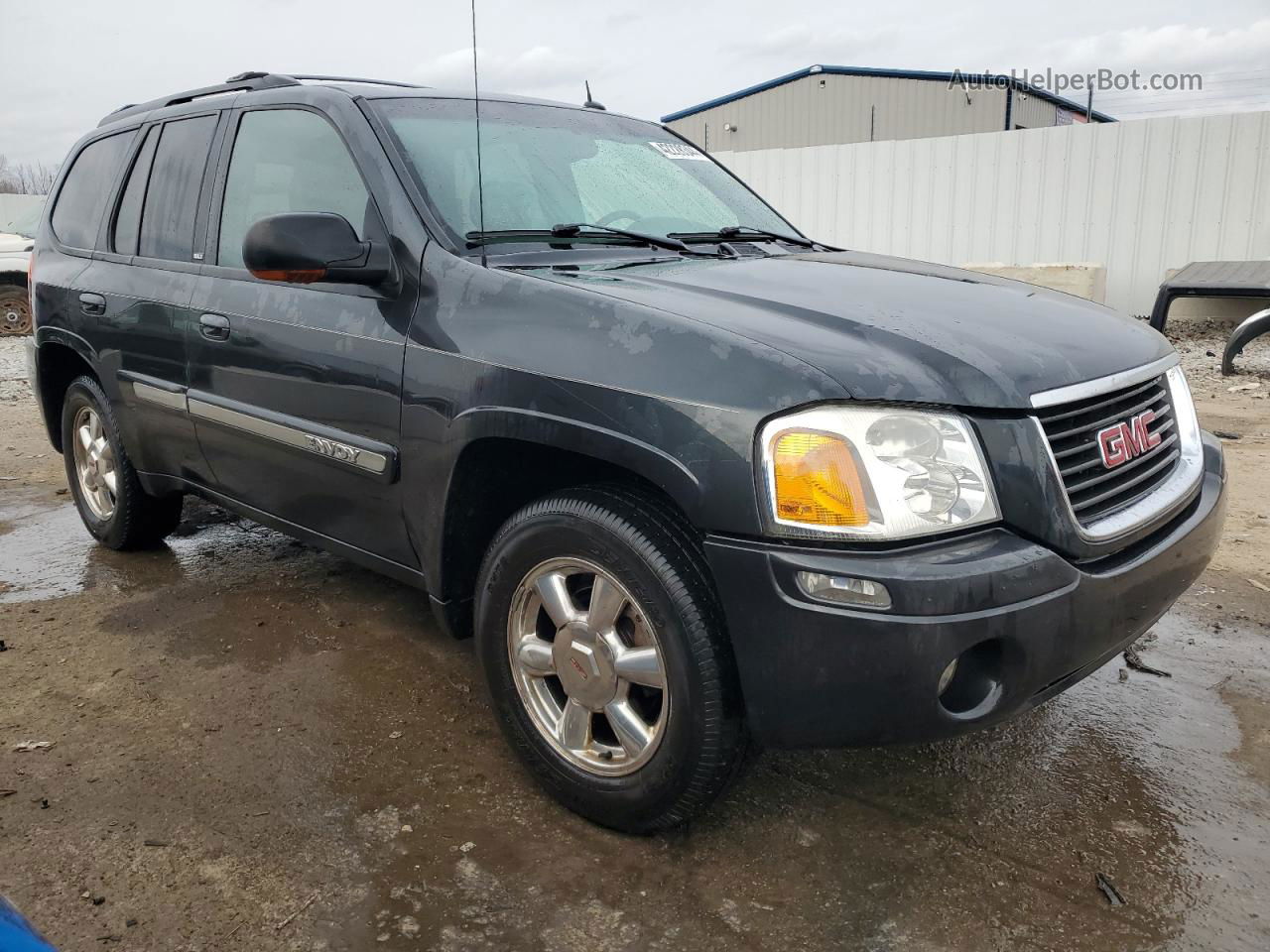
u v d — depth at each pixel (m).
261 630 3.55
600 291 2.37
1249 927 2.09
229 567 4.21
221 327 3.23
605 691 2.31
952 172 12.80
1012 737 2.86
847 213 13.62
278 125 3.28
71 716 2.93
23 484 5.69
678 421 2.06
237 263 3.32
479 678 3.19
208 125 3.61
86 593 3.92
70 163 4.56
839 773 2.67
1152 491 2.40
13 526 4.87
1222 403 7.48
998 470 2.03
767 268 2.80
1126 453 2.32
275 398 3.06
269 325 3.05
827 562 1.94
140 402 3.75
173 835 2.37
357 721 2.92
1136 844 2.37
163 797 2.52
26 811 2.45
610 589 2.27
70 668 3.25
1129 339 2.56
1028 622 1.97
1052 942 2.04
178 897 2.15
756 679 2.04
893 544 1.96
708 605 2.12
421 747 2.78
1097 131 11.85
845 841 2.37
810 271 2.79
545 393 2.28
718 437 2.01
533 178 3.09
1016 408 2.06
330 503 3.03
